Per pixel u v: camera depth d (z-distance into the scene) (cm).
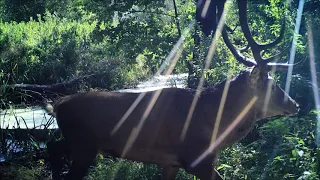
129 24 1071
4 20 3116
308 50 916
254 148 738
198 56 950
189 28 1024
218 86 611
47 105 659
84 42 1658
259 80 595
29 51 1573
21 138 850
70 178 605
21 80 1462
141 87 1398
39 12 3117
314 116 769
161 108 591
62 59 1573
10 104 1161
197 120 591
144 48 1063
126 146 597
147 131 588
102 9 1098
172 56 1068
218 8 952
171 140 589
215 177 596
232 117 601
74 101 603
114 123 592
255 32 1070
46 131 853
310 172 609
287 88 842
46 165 777
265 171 653
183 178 691
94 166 755
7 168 734
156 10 1091
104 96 602
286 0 1055
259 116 610
